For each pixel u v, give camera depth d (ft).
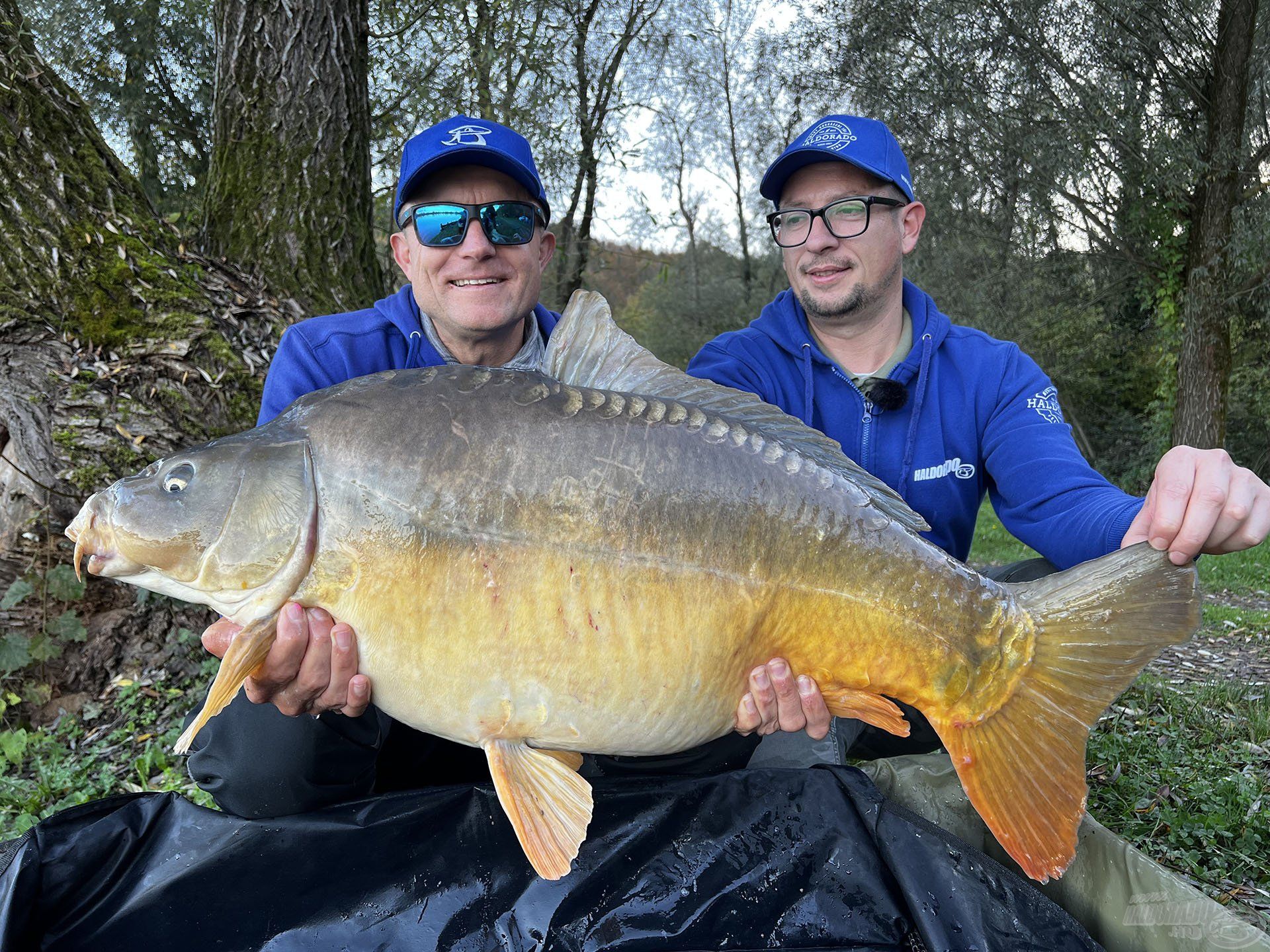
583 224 16.56
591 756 2.86
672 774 2.88
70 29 13.73
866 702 2.21
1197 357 15.69
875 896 2.18
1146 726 4.13
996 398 3.35
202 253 6.43
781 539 2.10
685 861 2.22
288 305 6.34
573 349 2.39
